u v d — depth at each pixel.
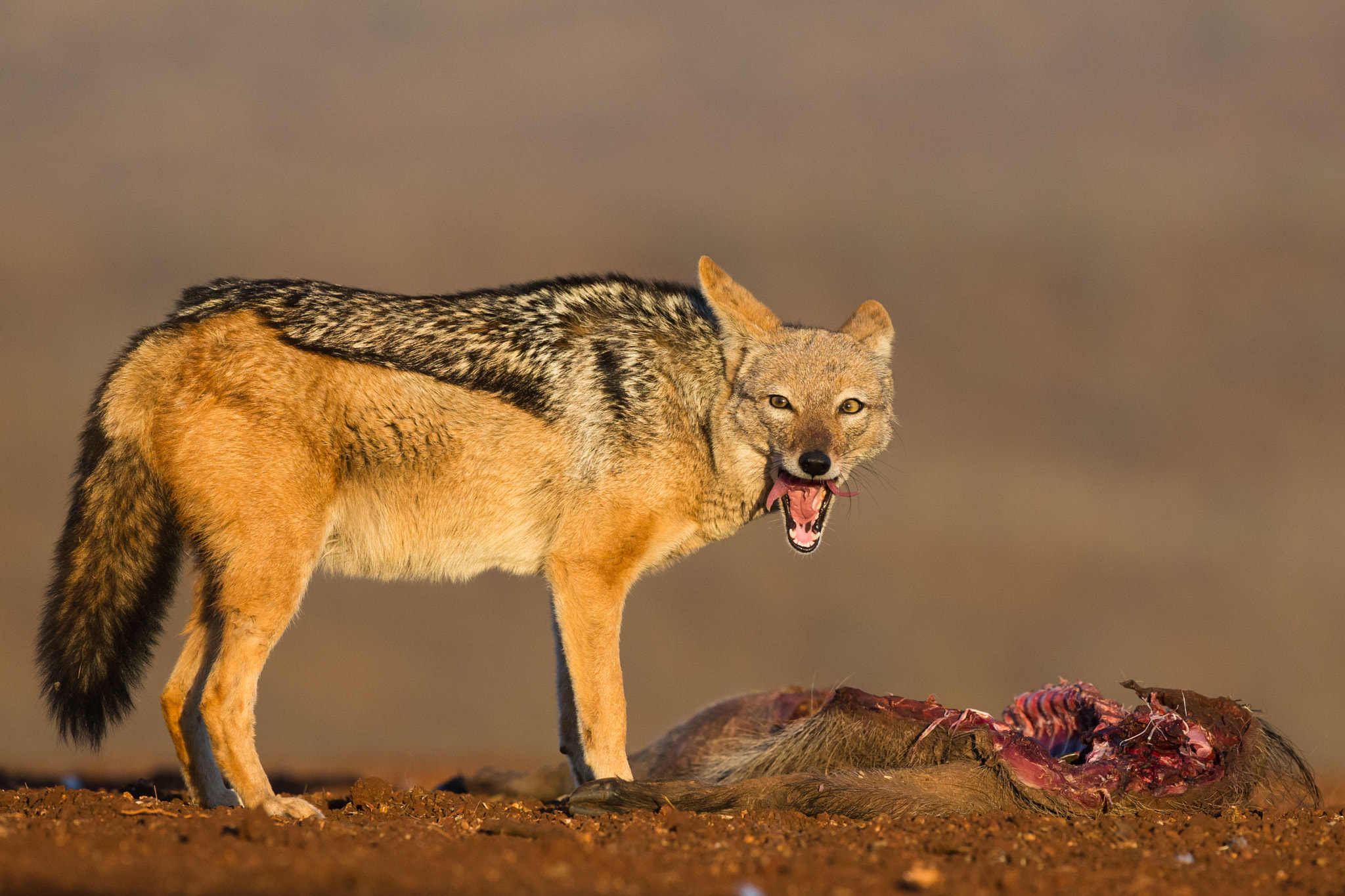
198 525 10.45
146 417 10.62
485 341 11.40
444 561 11.57
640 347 11.77
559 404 11.43
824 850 8.34
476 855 7.89
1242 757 10.45
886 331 12.77
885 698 10.67
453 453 11.22
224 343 10.67
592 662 11.17
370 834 8.77
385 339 11.14
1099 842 8.91
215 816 9.48
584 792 10.20
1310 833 9.34
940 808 9.74
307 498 10.59
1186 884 7.63
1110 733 10.56
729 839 8.80
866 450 12.45
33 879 6.90
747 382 11.88
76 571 10.77
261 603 10.34
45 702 11.30
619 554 11.41
